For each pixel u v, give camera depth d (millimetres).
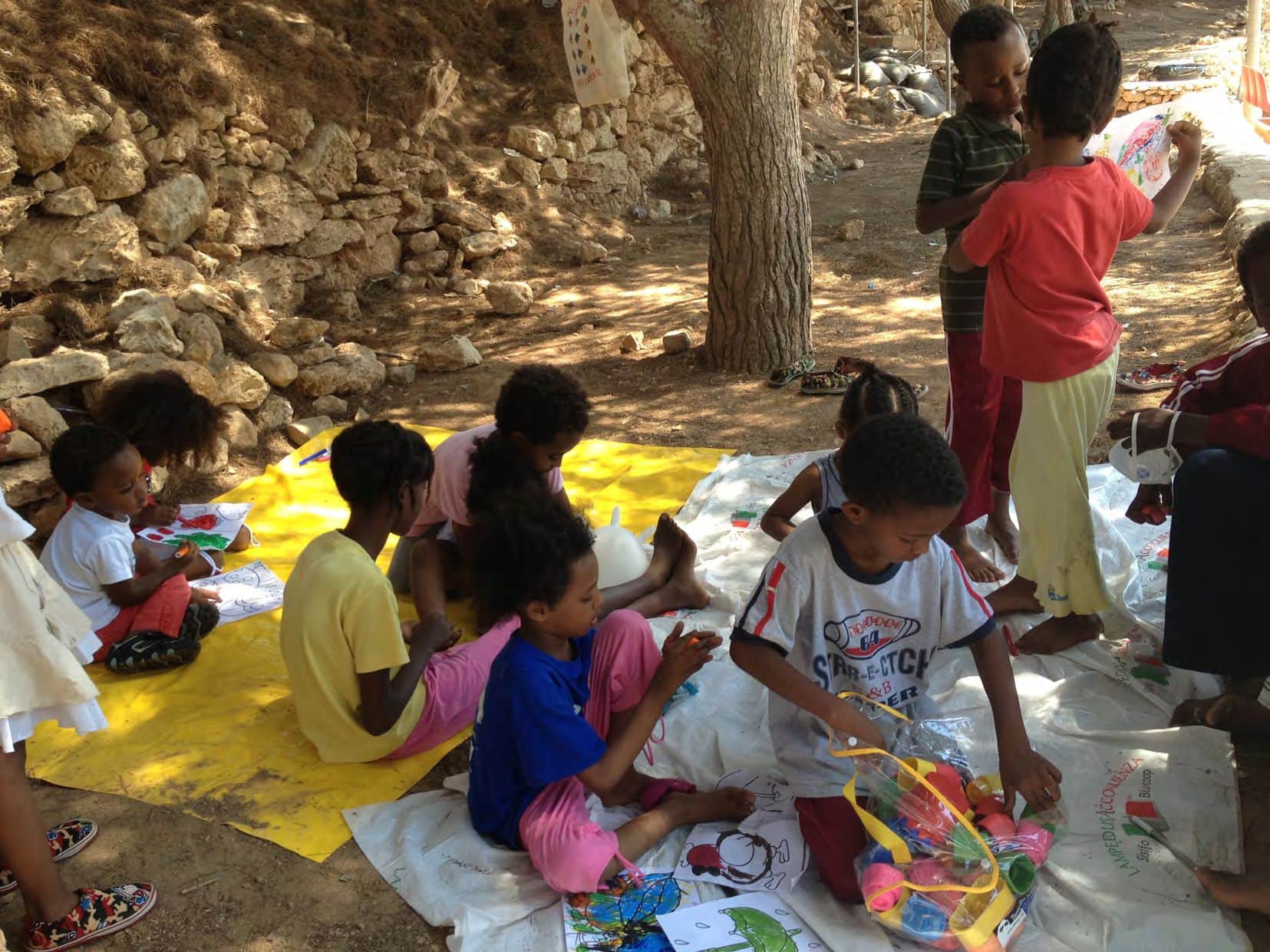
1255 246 2879
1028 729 3121
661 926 2521
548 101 9695
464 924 2580
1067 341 3162
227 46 7285
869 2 17516
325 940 2623
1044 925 2498
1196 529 2904
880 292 7789
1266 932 2479
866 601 2590
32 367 4723
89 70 6203
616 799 2945
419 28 9141
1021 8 22312
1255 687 3078
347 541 3172
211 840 2947
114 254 5699
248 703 3527
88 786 3162
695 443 5465
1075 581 3344
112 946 2625
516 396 3562
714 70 5848
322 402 5988
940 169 3867
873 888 2396
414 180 8297
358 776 3180
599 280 8430
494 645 3463
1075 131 3072
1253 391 3102
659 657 3002
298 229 7363
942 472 2268
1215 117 11859
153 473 4879
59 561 3650
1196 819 2746
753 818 2867
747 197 6086
